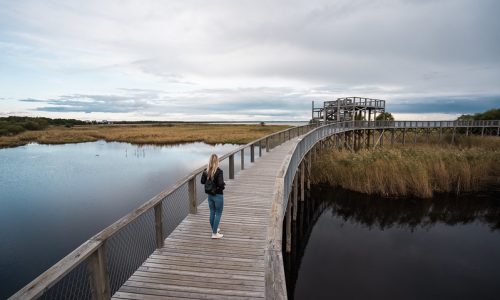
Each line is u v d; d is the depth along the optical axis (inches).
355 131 1172.5
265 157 589.0
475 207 578.6
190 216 266.1
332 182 706.2
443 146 1264.8
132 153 1286.9
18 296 82.1
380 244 444.8
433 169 673.0
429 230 495.2
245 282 164.1
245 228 238.5
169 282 163.3
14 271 350.0
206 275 170.6
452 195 631.2
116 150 1396.4
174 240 215.9
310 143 611.8
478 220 529.0
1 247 410.0
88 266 126.0
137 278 166.9
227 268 178.2
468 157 735.7
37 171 899.4
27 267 358.9
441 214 554.9
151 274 171.0
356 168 679.7
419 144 1317.7
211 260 187.6
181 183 224.5
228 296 151.8
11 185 739.4
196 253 196.5
